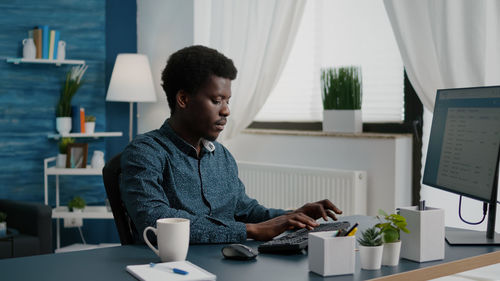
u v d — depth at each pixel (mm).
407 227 1453
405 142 3488
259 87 3883
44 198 4582
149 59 4832
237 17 4031
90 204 4781
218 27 4195
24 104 4461
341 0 3859
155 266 1358
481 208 3049
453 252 1545
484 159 1592
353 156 3650
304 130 4113
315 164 3887
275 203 3943
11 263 1429
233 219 1989
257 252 1493
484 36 2844
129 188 1706
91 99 4770
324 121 3803
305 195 3752
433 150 1872
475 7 2850
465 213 3125
